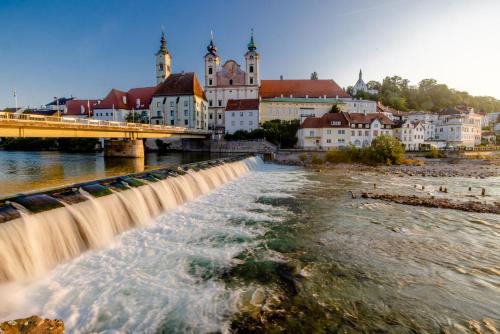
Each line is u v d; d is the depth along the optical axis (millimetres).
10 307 8500
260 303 9188
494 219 18266
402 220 18000
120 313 8461
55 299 9016
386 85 161500
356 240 14703
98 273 10688
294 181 33438
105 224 13742
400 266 11953
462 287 10469
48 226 11141
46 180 25641
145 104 103312
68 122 34406
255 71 100500
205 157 59719
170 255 12453
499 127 127438
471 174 38938
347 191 27078
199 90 94938
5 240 9484
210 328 7973
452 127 98062
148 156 63344
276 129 81375
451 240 14820
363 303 9383
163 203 18875
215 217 18156
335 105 89875
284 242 14273
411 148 79688
